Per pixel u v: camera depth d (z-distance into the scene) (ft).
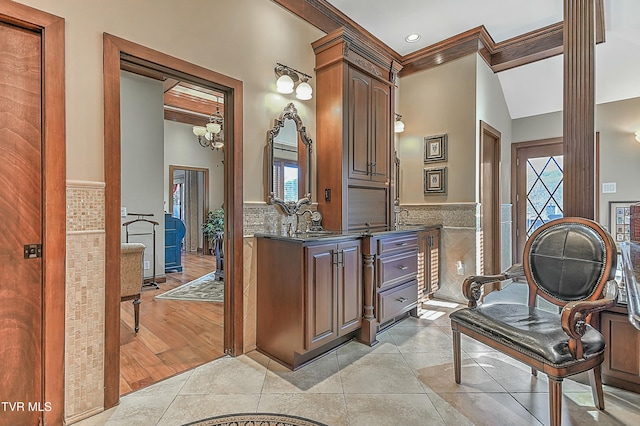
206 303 12.04
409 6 10.23
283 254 7.50
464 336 9.07
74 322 5.48
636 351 6.08
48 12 5.22
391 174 11.23
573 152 7.10
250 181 8.23
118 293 5.98
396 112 13.73
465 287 6.63
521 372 7.04
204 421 5.43
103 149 5.78
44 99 5.21
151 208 15.43
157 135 15.74
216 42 7.55
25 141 5.11
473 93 11.96
